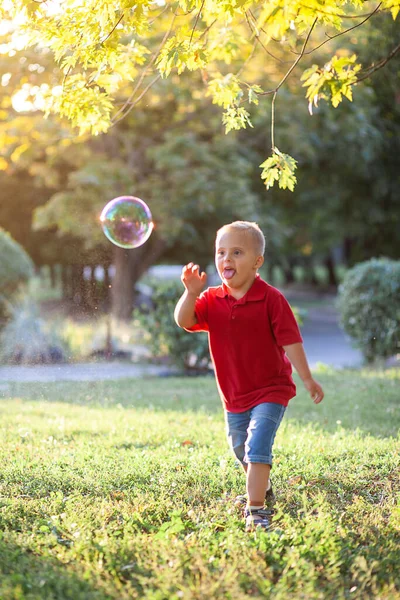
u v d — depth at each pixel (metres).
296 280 59.78
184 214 18.61
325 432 6.72
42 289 26.28
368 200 23.97
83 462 5.41
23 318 15.10
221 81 5.32
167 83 15.19
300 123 18.33
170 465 5.26
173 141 17.83
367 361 14.13
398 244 25.77
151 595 3.14
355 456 5.54
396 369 12.95
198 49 4.69
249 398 4.09
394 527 4.00
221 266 4.09
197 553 3.57
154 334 13.16
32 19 4.68
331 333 25.23
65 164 19.98
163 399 9.39
